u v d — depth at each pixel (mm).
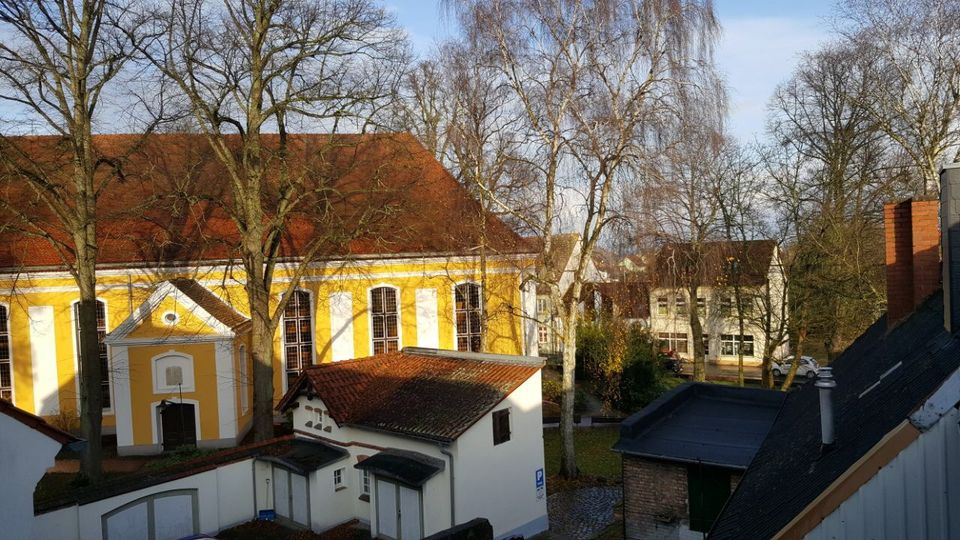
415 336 33875
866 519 5652
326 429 22000
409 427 19125
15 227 23766
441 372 21688
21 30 20734
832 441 7887
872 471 5613
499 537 19141
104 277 29656
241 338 29672
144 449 27203
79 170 22750
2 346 28828
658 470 16312
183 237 31250
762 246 40938
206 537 17250
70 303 29391
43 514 17312
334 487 20828
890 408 7113
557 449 28844
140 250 30219
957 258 8070
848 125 35250
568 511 21953
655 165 21172
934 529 5387
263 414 24828
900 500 5508
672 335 55312
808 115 36875
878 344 12375
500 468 19328
